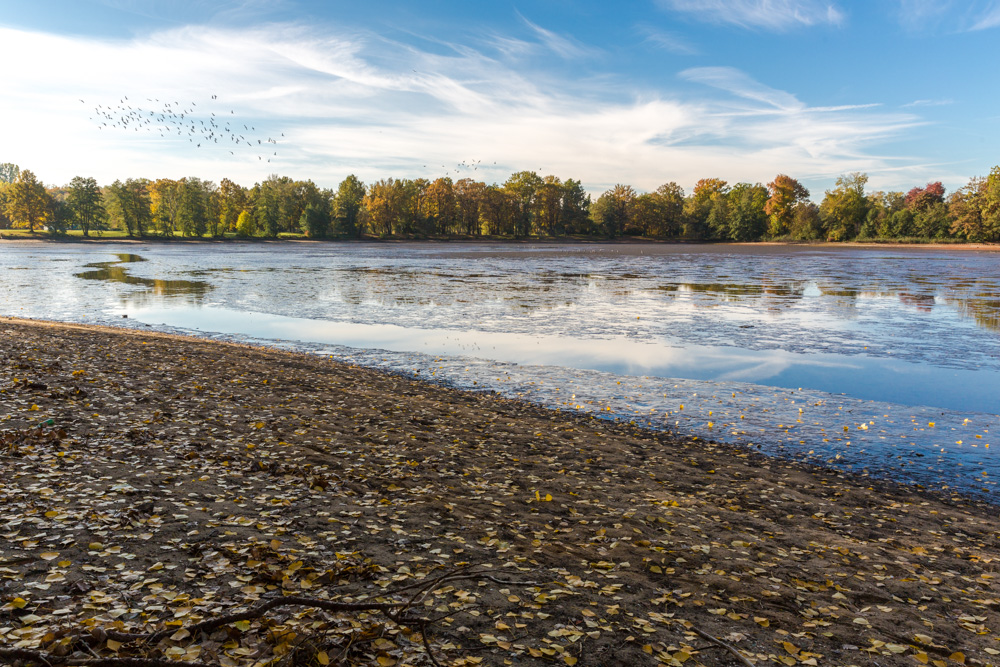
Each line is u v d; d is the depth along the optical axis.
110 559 5.13
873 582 6.39
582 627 4.93
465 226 165.88
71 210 129.88
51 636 3.79
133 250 95.19
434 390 14.99
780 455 10.98
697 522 7.74
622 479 9.34
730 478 9.70
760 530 7.67
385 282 44.03
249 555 5.51
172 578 4.95
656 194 168.88
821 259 77.69
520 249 109.44
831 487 9.50
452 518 7.18
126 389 11.77
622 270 57.56
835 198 139.75
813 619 5.52
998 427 12.62
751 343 21.59
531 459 10.04
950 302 32.84
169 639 4.01
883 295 36.19
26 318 26.20
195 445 8.81
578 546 6.78
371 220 149.12
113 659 3.57
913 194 151.75
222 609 4.51
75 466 7.30
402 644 4.36
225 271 54.09
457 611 4.95
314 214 145.00
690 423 12.77
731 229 158.38
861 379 16.58
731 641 4.96
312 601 4.27
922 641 5.23
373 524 6.71
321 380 15.11
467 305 31.47
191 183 135.62
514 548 6.48
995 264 66.50
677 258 80.12
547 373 17.11
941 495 9.38
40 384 11.05
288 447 9.34
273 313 28.78
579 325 25.33
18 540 5.20
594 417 13.08
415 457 9.59
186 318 27.34
